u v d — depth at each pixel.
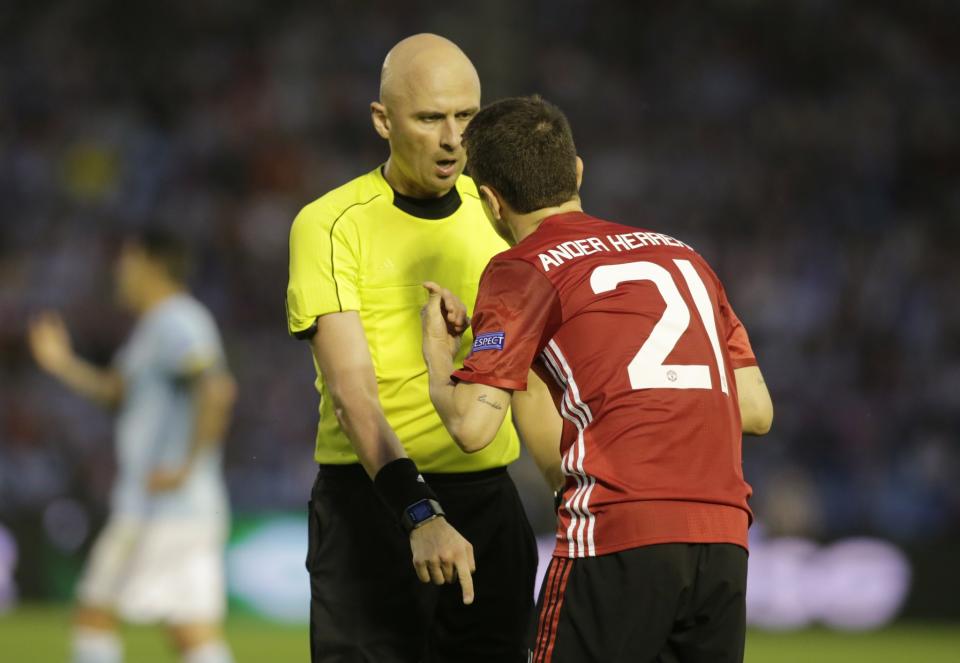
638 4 80.00
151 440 26.17
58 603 47.22
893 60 79.00
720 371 12.78
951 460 56.09
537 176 13.17
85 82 76.00
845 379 59.91
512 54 74.81
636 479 12.20
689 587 12.21
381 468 13.72
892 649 39.38
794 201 71.38
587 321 12.50
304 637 41.00
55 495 53.66
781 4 80.25
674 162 73.31
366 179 15.13
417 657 14.93
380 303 14.83
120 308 61.69
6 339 59.91
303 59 76.69
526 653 15.48
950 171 73.62
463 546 13.24
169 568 25.95
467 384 12.46
